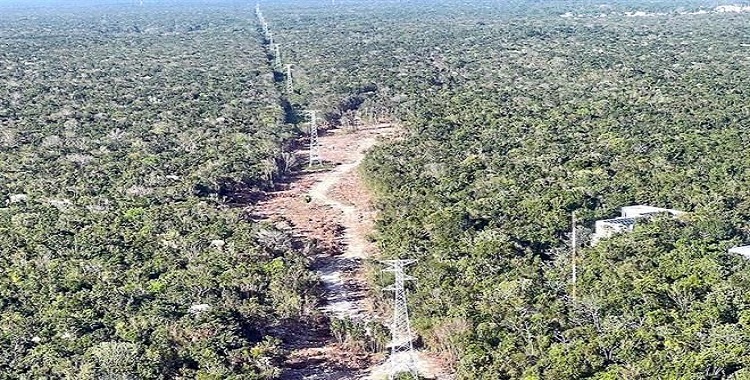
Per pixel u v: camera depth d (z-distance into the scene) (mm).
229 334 69812
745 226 87250
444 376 68688
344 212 111438
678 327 65312
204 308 74062
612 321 67625
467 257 82812
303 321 77875
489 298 73938
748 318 65062
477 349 65938
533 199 97188
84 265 83062
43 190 109938
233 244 90125
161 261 84312
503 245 83688
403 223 94250
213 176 116688
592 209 94438
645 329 65562
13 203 104562
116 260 84375
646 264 77062
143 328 69938
